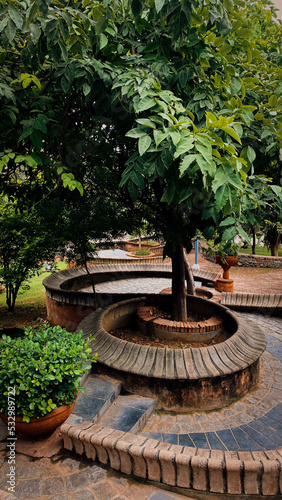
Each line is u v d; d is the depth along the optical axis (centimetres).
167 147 260
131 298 739
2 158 286
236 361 458
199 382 432
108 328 609
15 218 768
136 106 281
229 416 430
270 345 666
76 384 296
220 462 255
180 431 397
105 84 311
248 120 343
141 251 2098
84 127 496
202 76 365
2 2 239
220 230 364
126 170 279
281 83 432
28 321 903
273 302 840
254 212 382
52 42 257
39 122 290
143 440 294
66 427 300
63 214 680
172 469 262
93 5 267
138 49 351
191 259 2116
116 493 258
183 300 630
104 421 369
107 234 723
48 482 264
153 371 431
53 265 984
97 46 302
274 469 249
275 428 407
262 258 1812
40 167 396
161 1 235
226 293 885
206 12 310
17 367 271
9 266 923
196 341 559
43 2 210
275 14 560
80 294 784
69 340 321
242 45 401
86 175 608
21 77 287
